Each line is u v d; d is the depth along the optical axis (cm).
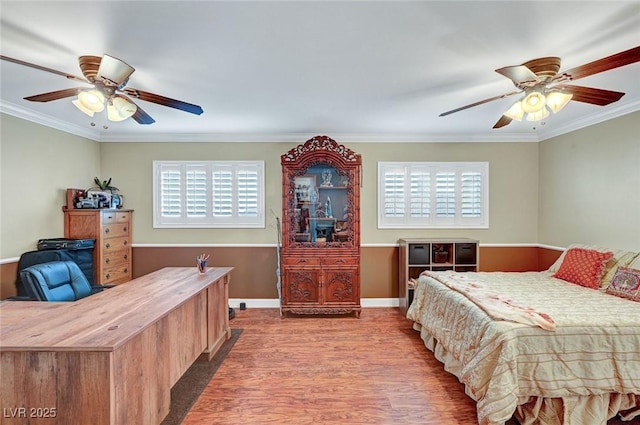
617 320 211
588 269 316
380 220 463
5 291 325
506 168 464
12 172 334
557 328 204
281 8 167
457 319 262
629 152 326
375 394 246
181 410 225
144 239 460
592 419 195
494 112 352
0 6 161
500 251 460
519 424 209
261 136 457
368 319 410
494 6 165
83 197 406
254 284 462
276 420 215
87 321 177
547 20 177
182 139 457
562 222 418
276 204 463
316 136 429
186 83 267
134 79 258
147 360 184
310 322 399
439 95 297
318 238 423
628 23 179
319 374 274
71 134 408
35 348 145
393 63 231
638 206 318
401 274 443
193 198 461
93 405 150
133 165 459
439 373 277
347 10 169
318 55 220
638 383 195
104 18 173
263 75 252
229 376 271
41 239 365
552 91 223
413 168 462
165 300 219
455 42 202
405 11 170
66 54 212
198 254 462
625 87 278
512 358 197
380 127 418
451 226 465
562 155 417
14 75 250
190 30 187
